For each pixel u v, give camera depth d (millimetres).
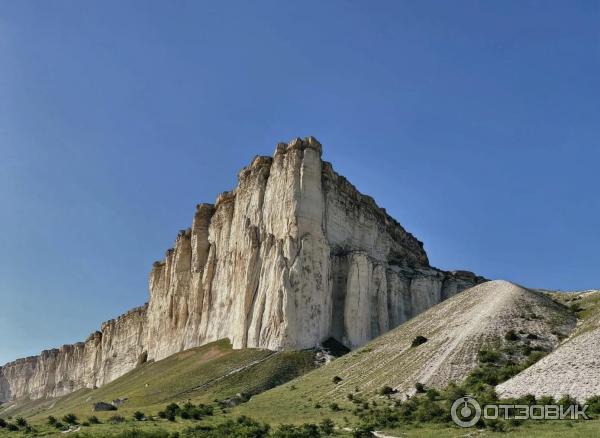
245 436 60688
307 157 146125
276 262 135375
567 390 61062
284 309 130125
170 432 65562
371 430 59562
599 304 91125
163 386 121062
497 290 100250
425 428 58219
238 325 139125
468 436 51375
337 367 98188
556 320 85688
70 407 153250
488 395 65062
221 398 103875
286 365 119500
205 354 142375
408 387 76375
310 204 141875
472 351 79875
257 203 151375
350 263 143875
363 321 139625
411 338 95562
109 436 63938
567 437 45469
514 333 82312
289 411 78625
